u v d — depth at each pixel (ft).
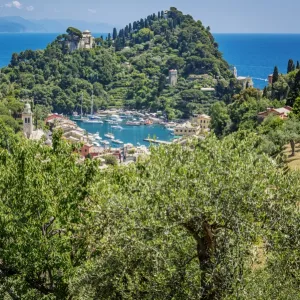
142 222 66.49
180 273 65.46
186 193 65.51
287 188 69.00
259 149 77.46
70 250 87.81
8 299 95.76
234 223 64.90
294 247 65.51
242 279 63.98
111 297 69.10
